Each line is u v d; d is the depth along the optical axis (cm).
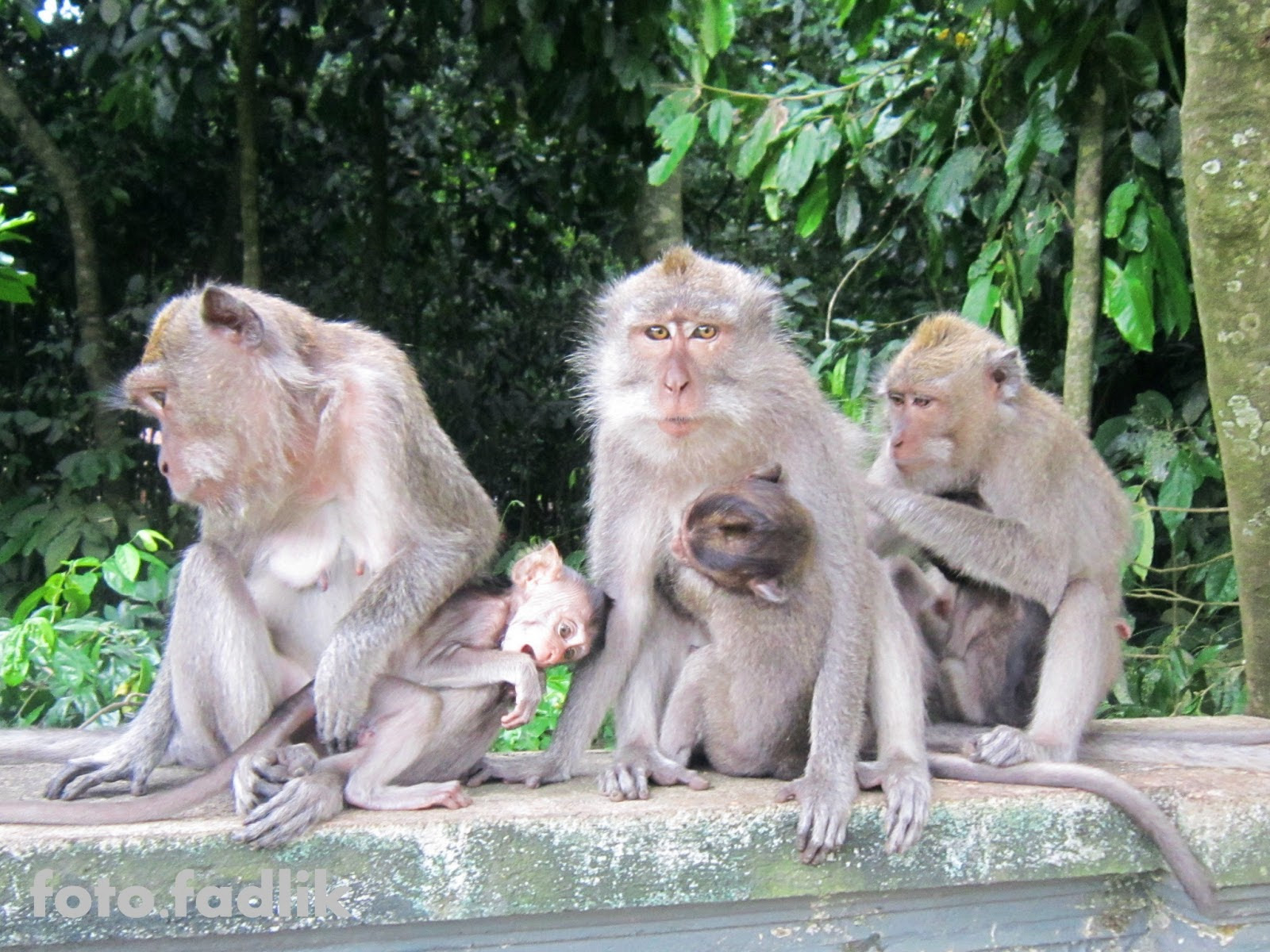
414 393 208
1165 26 259
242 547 209
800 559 209
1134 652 276
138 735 205
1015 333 260
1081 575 225
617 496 217
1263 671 237
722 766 215
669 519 217
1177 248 253
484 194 445
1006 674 227
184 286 446
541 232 455
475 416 451
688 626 219
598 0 290
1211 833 203
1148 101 258
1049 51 254
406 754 201
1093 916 207
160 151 412
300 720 202
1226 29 215
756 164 273
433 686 207
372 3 349
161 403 203
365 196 447
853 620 207
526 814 198
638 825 198
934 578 236
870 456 242
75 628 250
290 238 457
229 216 408
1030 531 223
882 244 296
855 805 202
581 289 508
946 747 219
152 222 432
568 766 212
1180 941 206
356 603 203
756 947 203
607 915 200
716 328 213
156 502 382
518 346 502
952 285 299
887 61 316
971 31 273
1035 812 203
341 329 210
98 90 379
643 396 213
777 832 200
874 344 337
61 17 376
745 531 207
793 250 471
